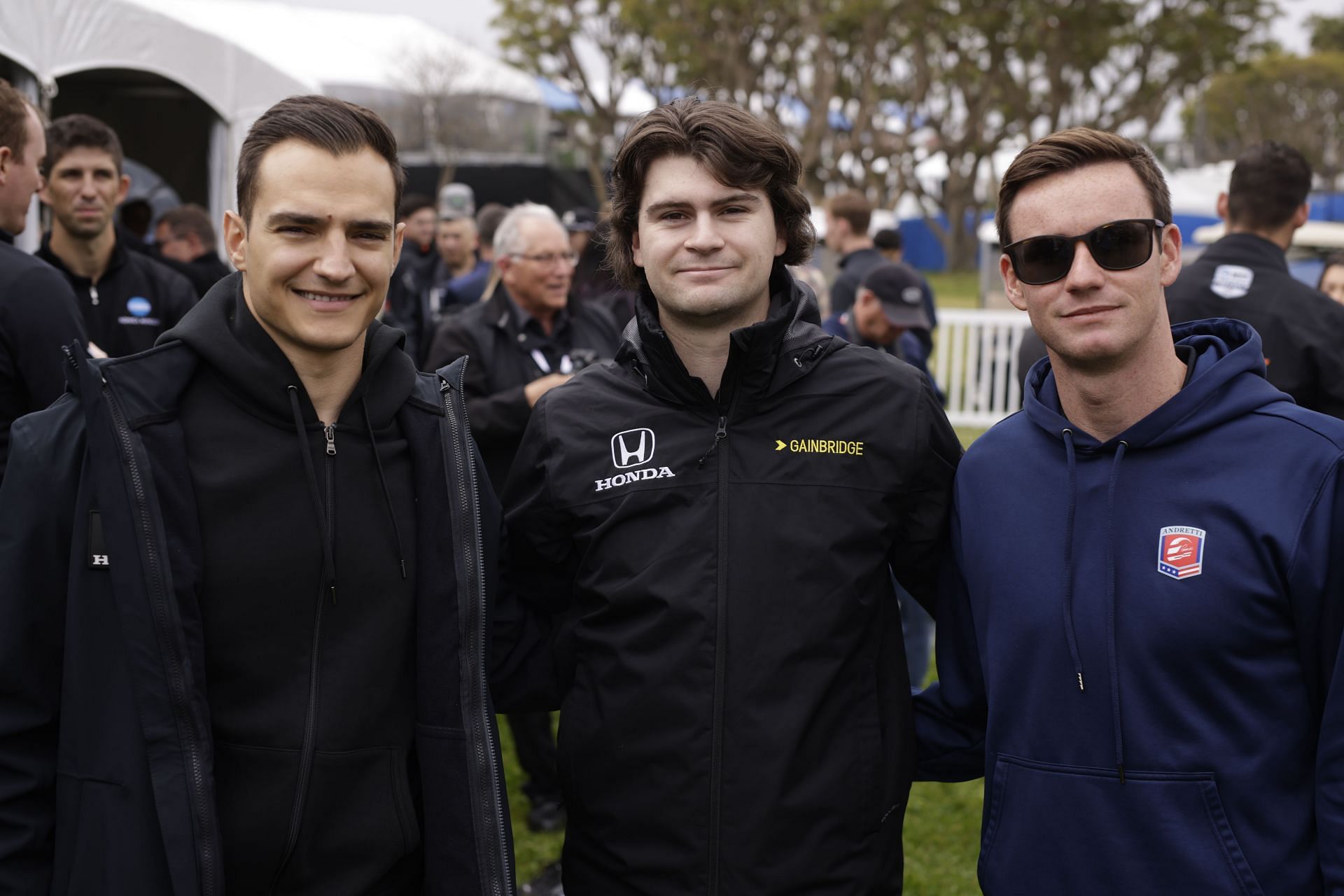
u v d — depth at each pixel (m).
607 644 1.95
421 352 6.11
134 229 7.53
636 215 2.04
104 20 6.05
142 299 3.75
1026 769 1.80
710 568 1.91
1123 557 1.74
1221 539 1.67
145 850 1.60
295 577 1.72
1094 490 1.78
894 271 4.20
